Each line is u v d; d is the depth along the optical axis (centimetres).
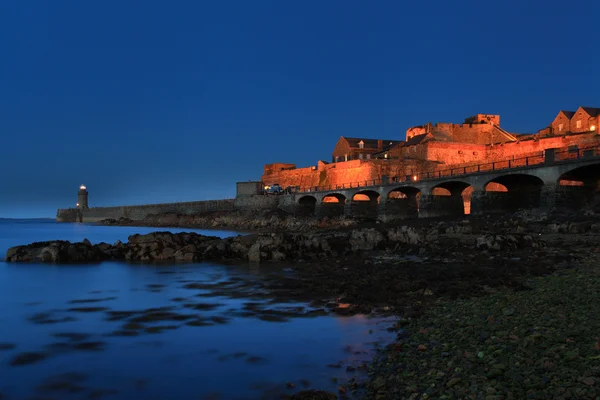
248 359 1282
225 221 11344
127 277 2878
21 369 1232
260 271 3072
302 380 1117
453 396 889
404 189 7938
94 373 1198
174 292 2338
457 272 2486
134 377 1168
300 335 1505
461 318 1530
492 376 955
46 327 1659
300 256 3722
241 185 12612
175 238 4447
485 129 11712
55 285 2598
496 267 2630
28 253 3847
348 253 3800
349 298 2036
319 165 12181
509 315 1461
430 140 10512
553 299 1605
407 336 1430
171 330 1596
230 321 1709
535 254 2991
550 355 1023
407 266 2898
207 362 1266
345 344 1394
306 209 10788
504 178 6003
